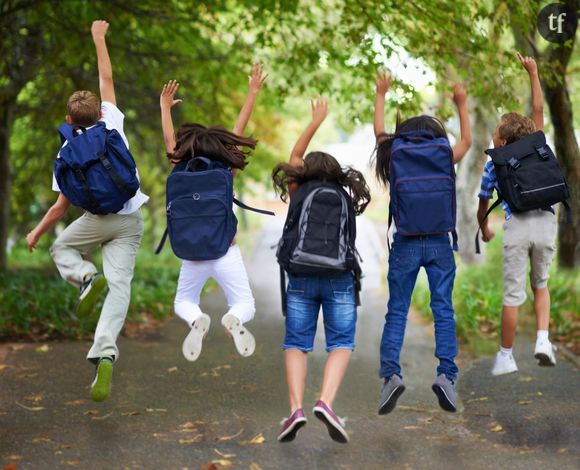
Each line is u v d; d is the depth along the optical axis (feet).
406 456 16.76
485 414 20.07
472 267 49.70
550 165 17.34
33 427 18.53
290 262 15.61
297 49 36.55
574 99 67.26
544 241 17.83
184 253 15.92
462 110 17.20
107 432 18.25
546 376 23.94
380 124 17.97
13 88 44.11
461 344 30.58
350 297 16.12
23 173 56.70
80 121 16.74
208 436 18.04
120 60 43.57
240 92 49.62
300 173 16.02
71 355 26.81
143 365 25.84
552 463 16.06
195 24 43.70
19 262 70.23
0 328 30.25
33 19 38.63
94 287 16.62
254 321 37.01
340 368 15.85
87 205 16.33
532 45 30.99
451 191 16.20
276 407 20.95
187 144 16.35
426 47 32.45
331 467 16.02
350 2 31.99
